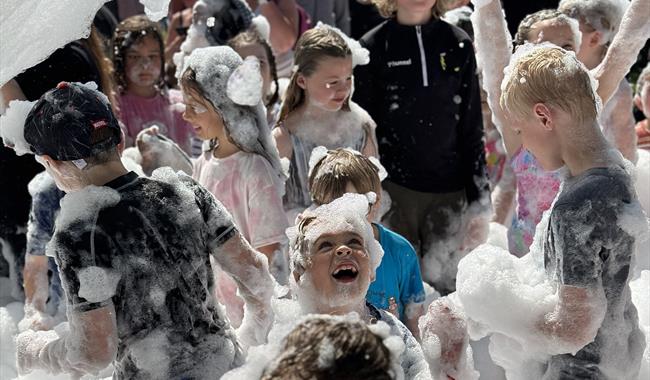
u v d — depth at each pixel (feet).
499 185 16.75
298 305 9.98
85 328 9.28
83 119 9.50
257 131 13.70
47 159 9.66
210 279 9.89
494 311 10.06
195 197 9.89
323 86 15.11
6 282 16.80
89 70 15.71
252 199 13.51
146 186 9.68
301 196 15.37
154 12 9.99
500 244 16.12
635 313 10.43
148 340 9.45
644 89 17.54
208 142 14.42
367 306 10.00
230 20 19.15
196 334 9.62
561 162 10.16
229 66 13.61
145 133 15.70
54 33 9.59
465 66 16.57
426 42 16.52
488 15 13.58
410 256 12.37
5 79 9.68
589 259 9.63
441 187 16.85
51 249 9.39
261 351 7.68
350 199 9.95
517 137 13.92
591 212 9.61
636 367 10.47
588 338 9.77
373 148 15.80
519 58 10.41
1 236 16.58
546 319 9.89
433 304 10.09
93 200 9.41
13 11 9.39
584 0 16.42
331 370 6.16
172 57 21.39
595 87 10.43
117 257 9.32
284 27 21.22
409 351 9.51
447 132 16.70
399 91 16.55
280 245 13.56
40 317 14.15
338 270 9.41
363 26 22.94
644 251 14.44
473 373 10.30
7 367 13.74
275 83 17.87
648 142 17.75
